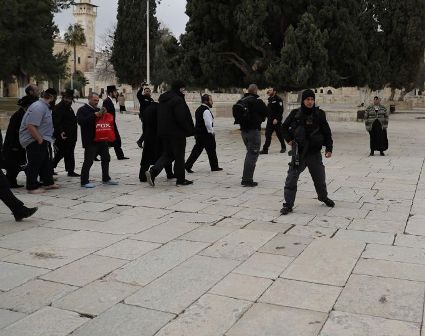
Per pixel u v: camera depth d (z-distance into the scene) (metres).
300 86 18.44
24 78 38.81
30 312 4.25
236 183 10.31
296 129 7.61
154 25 42.88
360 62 19.80
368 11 34.53
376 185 10.12
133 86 44.00
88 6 116.69
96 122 9.59
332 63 19.30
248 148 9.89
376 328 3.98
